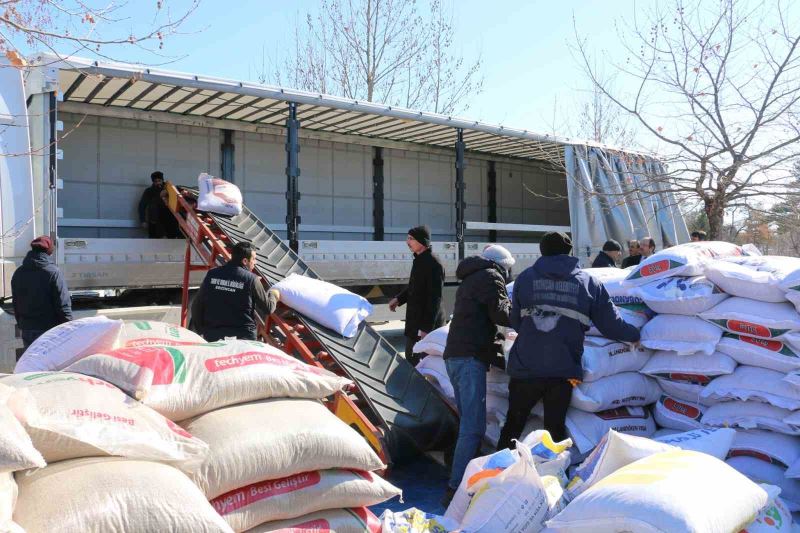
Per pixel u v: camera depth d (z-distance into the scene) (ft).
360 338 16.89
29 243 18.71
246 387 8.96
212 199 22.94
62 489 6.35
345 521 9.10
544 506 9.99
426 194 37.01
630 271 15.51
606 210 34.27
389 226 35.42
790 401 12.09
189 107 27.32
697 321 13.32
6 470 5.94
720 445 11.54
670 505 7.88
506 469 10.35
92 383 7.72
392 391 15.28
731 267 13.19
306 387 9.60
